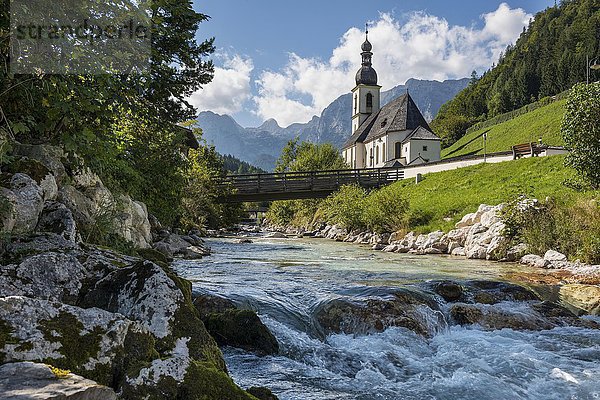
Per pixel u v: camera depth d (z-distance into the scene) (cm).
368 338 729
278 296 849
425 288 960
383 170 4453
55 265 445
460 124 12706
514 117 10144
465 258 1775
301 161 7081
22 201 590
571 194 1923
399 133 6875
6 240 493
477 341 741
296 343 670
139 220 1396
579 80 11025
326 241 2848
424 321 796
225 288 882
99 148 795
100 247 571
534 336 789
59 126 792
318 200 4734
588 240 1458
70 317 333
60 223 620
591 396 555
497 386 571
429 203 2794
